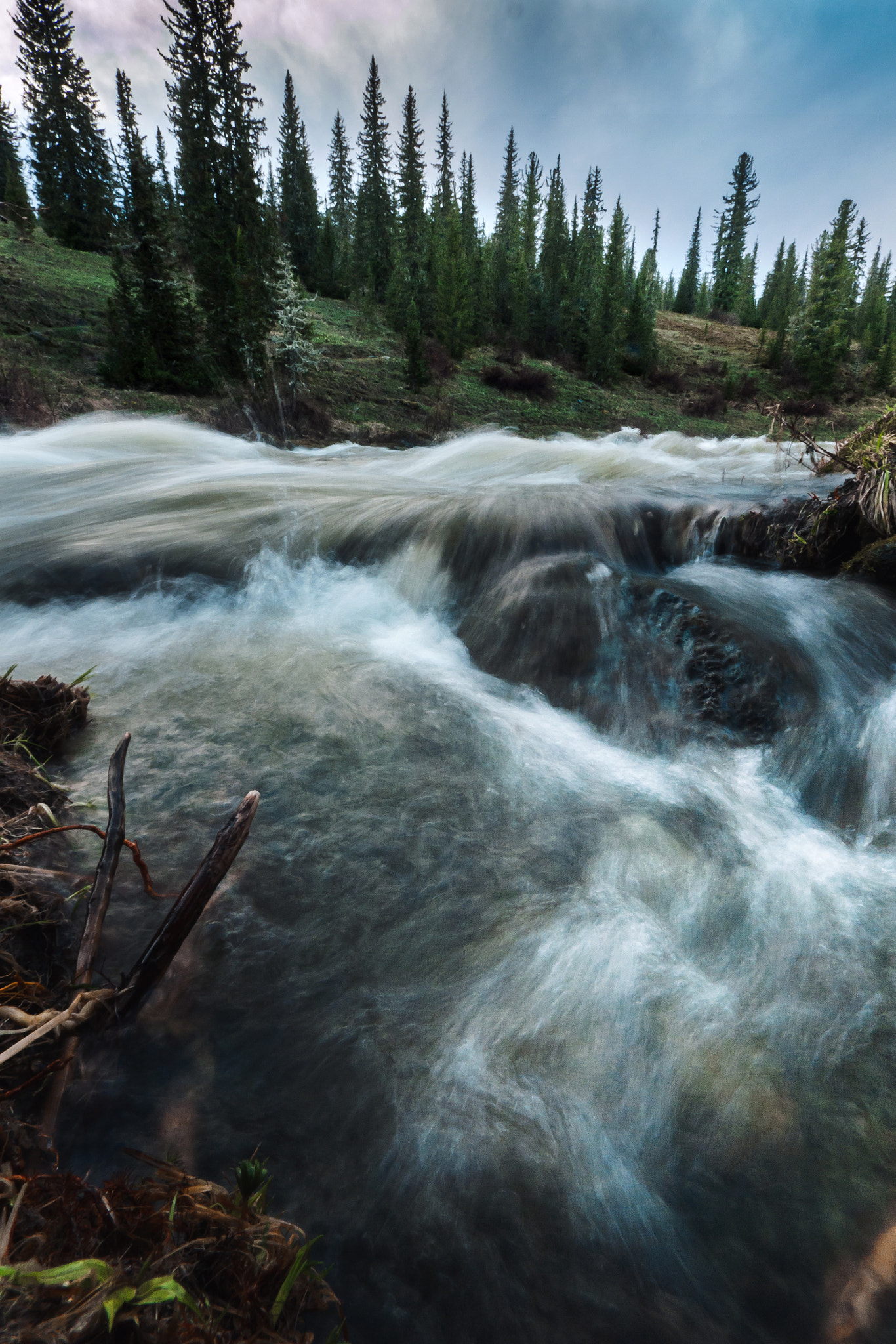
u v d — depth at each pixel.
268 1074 1.65
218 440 12.57
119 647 4.16
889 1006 1.94
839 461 6.59
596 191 53.94
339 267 37.16
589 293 34.44
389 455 13.16
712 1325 1.24
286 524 5.99
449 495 6.52
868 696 3.63
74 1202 1.12
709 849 2.64
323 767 2.97
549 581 4.54
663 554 5.63
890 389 37.59
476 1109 1.60
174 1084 1.59
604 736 3.54
